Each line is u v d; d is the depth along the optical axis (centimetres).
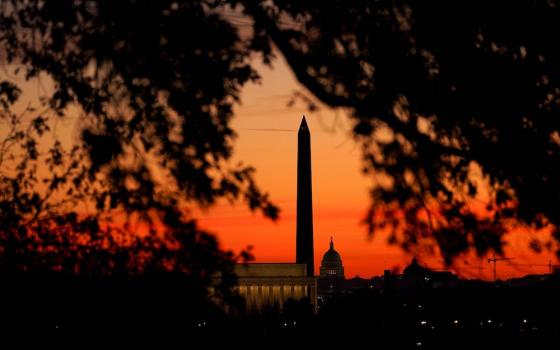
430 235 4688
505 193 4641
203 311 5619
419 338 11544
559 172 4412
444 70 4444
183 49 4772
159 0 4697
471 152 4481
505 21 4294
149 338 5512
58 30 4709
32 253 5025
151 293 5344
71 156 4972
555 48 4294
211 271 5347
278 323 10244
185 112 4962
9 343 5191
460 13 4344
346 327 11050
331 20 4431
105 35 4753
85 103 4875
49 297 5172
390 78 4456
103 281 5228
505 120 4403
